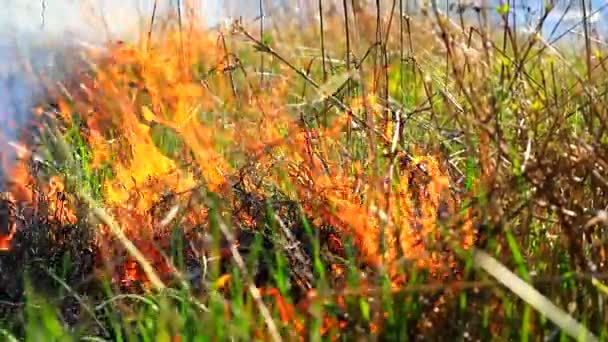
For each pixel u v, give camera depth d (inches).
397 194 93.7
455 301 80.6
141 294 101.2
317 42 156.7
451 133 114.4
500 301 80.9
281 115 124.1
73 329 92.7
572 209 86.1
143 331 85.5
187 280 97.1
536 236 90.4
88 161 138.3
